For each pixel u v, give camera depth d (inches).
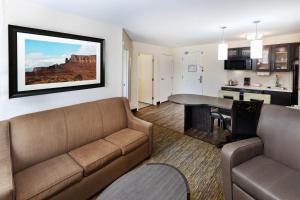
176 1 88.9
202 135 147.4
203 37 190.5
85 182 72.5
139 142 98.2
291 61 176.9
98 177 77.9
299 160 64.2
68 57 101.4
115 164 85.9
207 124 153.9
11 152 68.3
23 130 73.0
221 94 169.3
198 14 109.7
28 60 85.3
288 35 180.5
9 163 61.9
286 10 103.0
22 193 56.1
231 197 68.1
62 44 98.3
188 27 143.6
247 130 108.0
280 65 187.5
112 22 125.0
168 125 173.6
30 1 85.4
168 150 120.7
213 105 128.6
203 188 82.4
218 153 116.6
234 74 229.5
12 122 72.3
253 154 73.8
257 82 212.7
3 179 54.8
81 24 109.1
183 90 283.4
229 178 67.8
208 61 249.9
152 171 67.6
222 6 96.1
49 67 93.4
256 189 56.9
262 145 76.8
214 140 137.0
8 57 79.5
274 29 153.4
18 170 69.3
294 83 177.5
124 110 117.6
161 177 63.9
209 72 250.4
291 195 51.7
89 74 113.7
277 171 63.9
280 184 56.6
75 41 104.5
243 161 70.1
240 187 63.7
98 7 95.0
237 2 90.6
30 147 73.2
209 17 116.0
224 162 69.4
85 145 91.0
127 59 185.0
